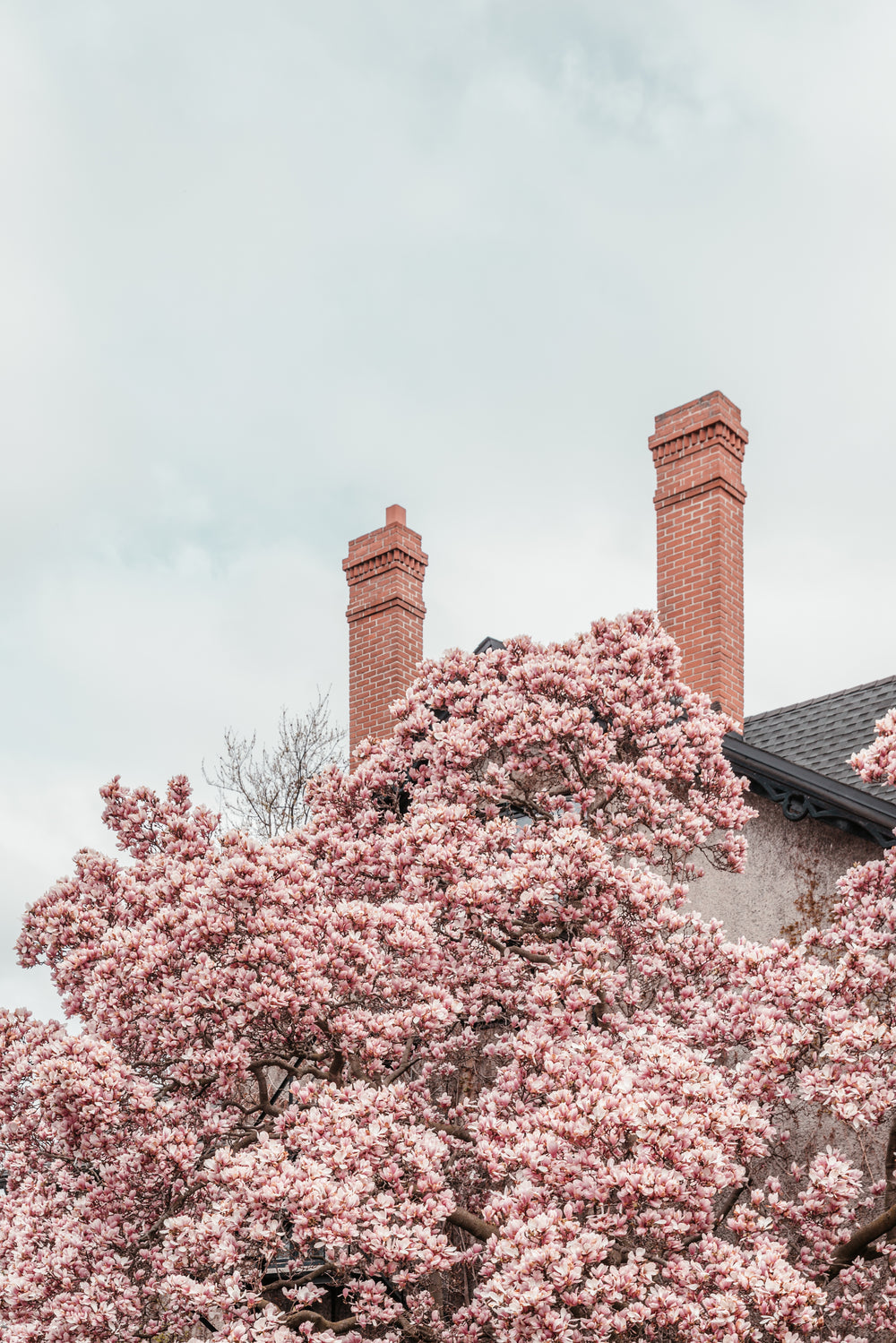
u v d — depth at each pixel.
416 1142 6.40
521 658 10.42
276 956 7.16
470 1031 8.70
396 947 7.50
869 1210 7.85
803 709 12.31
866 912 7.27
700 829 8.96
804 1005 6.59
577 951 7.67
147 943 7.47
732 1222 6.17
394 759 10.48
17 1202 7.32
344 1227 5.77
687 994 8.31
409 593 15.95
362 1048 7.39
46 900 8.64
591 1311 5.60
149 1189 7.27
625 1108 5.63
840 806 8.81
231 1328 6.05
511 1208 5.75
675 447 12.99
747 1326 5.36
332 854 9.53
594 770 9.27
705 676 12.30
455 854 8.12
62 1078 6.64
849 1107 6.16
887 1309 7.00
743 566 12.89
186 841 9.53
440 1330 7.21
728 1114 5.95
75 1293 6.64
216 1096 7.65
